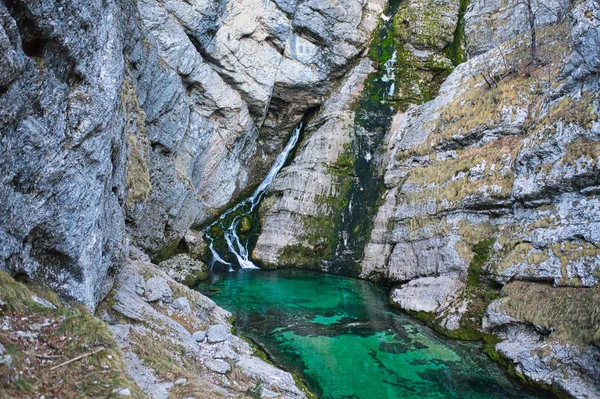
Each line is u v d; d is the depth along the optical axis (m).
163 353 8.41
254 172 26.42
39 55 6.25
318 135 23.31
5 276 5.76
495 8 22.70
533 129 14.13
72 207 7.16
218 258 20.81
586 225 11.18
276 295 16.89
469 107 17.42
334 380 10.67
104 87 7.99
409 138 19.83
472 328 12.87
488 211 14.37
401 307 15.33
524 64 16.91
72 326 5.80
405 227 17.34
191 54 20.25
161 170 17.81
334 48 24.89
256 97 23.56
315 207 21.38
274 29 23.27
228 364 9.48
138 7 18.02
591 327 9.82
